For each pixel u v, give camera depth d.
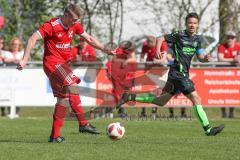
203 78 39.62
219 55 41.31
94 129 27.59
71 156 19.89
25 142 24.30
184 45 27.73
